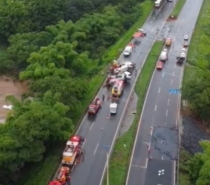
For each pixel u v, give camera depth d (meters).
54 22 166.75
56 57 131.25
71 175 89.94
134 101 122.06
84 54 139.88
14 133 86.38
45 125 88.19
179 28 183.38
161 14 197.75
